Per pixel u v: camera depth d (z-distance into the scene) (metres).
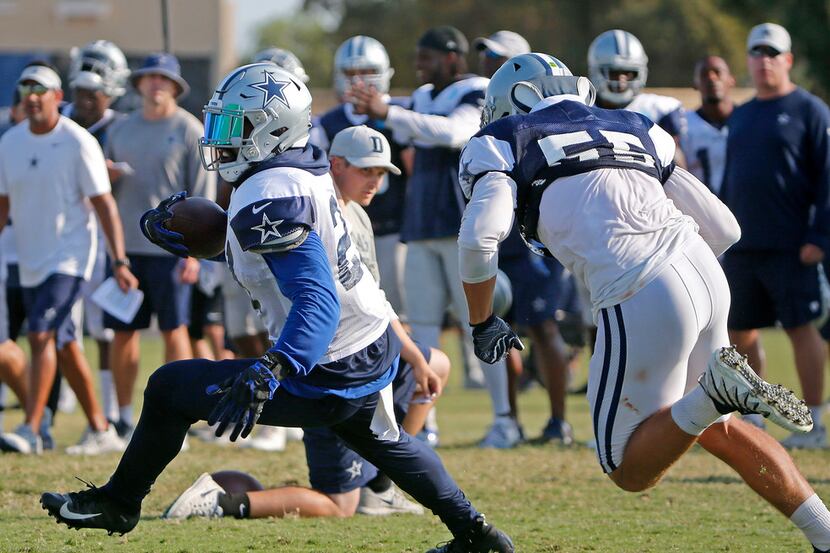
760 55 29.22
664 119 30.47
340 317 14.45
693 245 14.53
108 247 28.05
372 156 21.41
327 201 14.29
